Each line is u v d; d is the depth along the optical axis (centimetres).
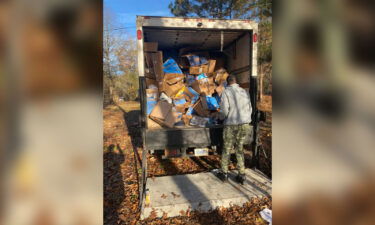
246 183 324
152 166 418
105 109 1470
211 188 311
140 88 324
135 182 353
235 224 249
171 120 354
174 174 379
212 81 471
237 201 283
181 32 394
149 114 356
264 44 786
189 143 337
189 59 473
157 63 416
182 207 269
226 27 346
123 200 301
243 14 1066
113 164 439
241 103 314
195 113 424
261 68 988
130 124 898
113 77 1936
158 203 273
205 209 272
